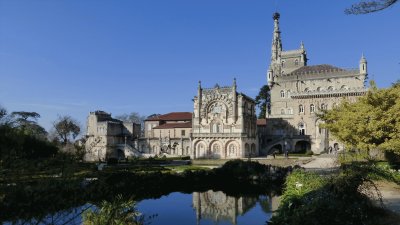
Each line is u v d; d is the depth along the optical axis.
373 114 46.88
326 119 69.25
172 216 34.56
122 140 140.00
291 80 119.94
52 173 13.77
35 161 13.27
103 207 20.06
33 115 113.00
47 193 13.41
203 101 110.00
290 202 21.33
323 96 110.31
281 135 115.69
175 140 125.06
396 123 44.72
